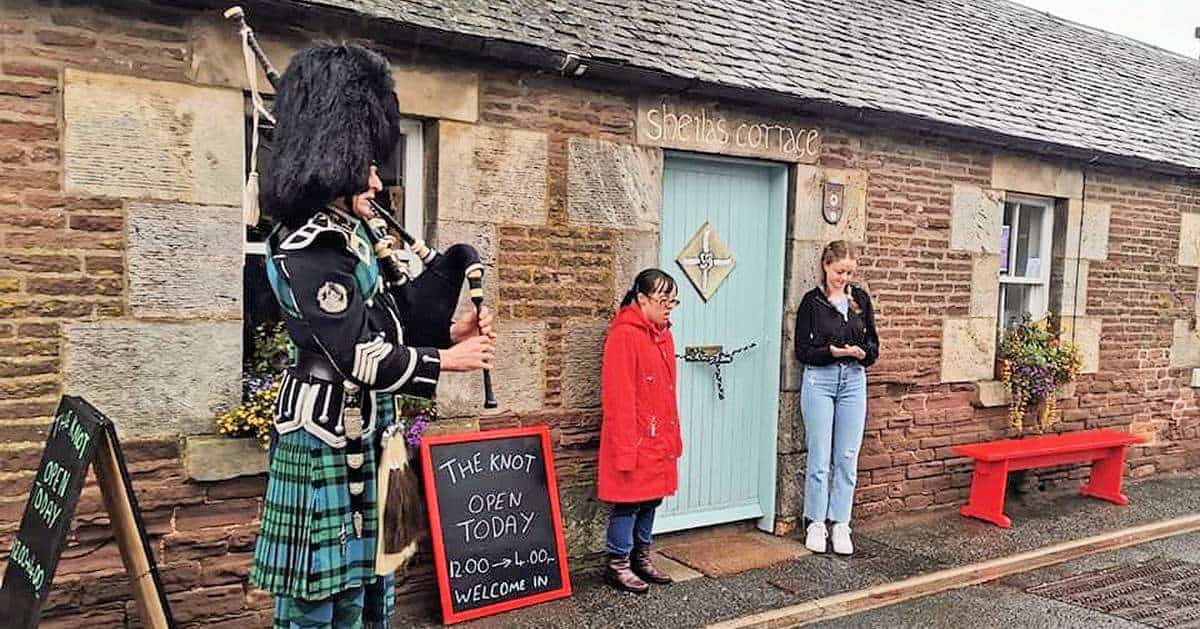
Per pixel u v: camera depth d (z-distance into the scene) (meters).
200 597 3.60
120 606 3.45
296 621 2.39
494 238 4.23
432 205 4.09
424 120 4.07
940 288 5.93
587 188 4.49
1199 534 5.92
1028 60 7.37
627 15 4.89
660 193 4.73
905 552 5.16
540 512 4.33
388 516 2.44
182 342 3.50
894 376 5.74
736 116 4.93
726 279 5.22
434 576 4.19
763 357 5.41
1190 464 7.67
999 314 6.62
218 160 3.53
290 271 2.23
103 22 3.30
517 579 4.21
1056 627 4.22
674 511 5.16
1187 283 7.43
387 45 3.86
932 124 5.41
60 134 3.25
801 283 5.29
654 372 4.33
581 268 4.50
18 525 3.24
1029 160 6.28
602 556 4.67
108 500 2.99
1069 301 6.64
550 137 4.36
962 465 6.16
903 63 6.08
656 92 4.65
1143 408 7.26
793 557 4.99
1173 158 6.71
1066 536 5.57
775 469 5.38
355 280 2.34
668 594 4.39
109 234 3.35
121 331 3.38
